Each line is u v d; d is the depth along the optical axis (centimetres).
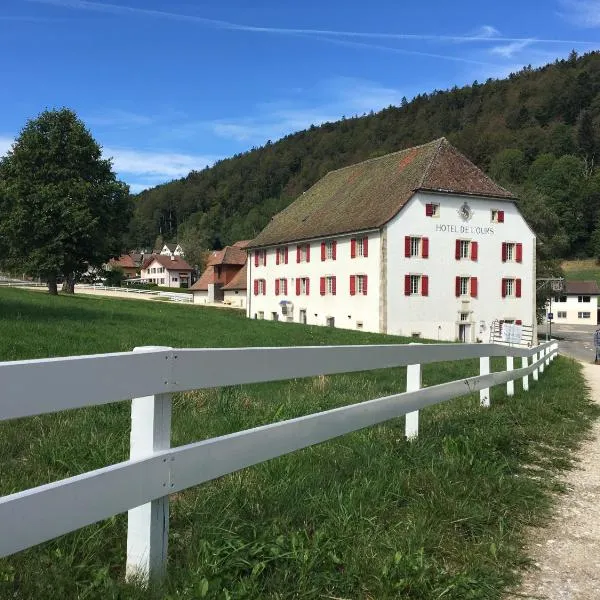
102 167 4184
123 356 242
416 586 296
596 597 310
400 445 538
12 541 200
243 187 19888
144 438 266
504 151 14612
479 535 377
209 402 690
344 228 4494
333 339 2261
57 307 2069
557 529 405
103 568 270
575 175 13188
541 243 6050
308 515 370
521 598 305
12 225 3800
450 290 4309
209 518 346
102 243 4016
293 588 286
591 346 6188
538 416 813
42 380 208
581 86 18475
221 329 2020
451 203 4328
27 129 3997
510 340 3659
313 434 394
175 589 263
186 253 13938
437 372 1381
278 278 5397
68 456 434
